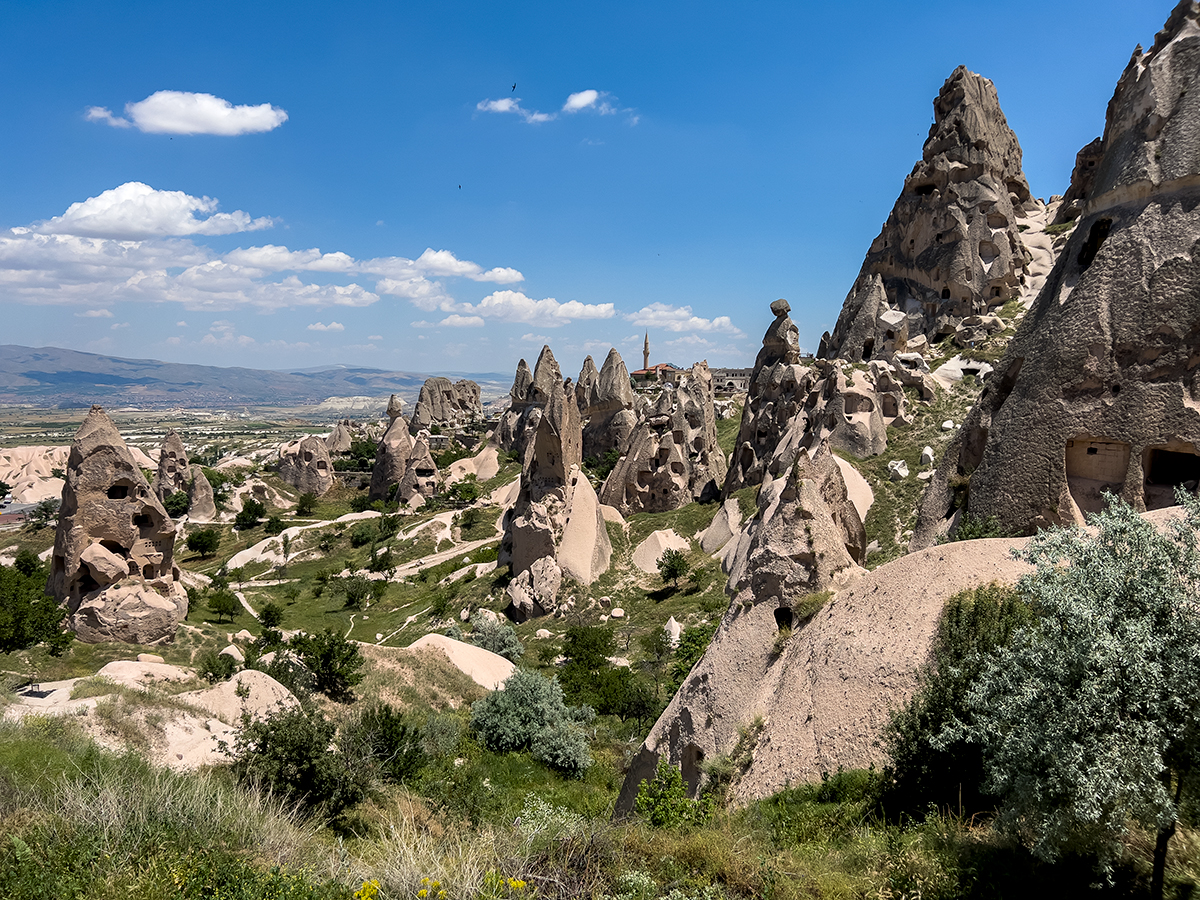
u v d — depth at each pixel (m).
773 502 47.69
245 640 47.03
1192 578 8.80
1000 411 23.38
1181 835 9.88
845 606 16.95
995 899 9.55
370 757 21.25
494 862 11.09
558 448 63.06
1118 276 21.11
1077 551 9.41
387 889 10.48
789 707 15.93
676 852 11.63
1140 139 21.66
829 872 10.97
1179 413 19.44
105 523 44.84
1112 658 8.22
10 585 39.88
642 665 43.44
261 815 13.38
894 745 12.98
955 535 23.58
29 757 14.41
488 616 54.75
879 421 55.53
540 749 29.53
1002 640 12.77
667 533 62.28
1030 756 8.83
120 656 40.06
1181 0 23.05
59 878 9.81
